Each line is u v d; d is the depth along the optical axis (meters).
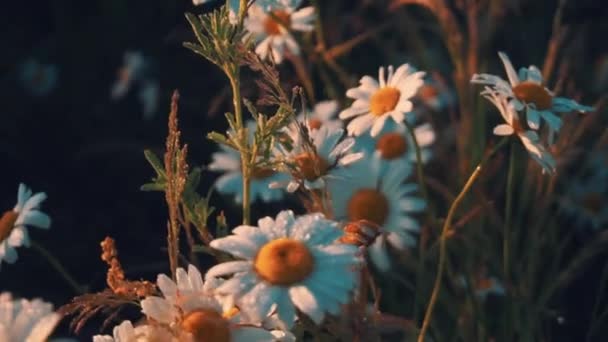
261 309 1.81
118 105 5.51
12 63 5.76
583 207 4.07
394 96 2.69
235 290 1.84
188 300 1.90
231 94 4.84
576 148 3.88
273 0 2.77
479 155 3.39
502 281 3.18
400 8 4.56
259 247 1.90
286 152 2.39
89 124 5.48
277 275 1.85
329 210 2.52
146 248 4.75
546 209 3.64
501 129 2.54
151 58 5.49
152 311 1.90
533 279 3.35
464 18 4.61
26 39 5.93
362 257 2.11
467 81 3.77
